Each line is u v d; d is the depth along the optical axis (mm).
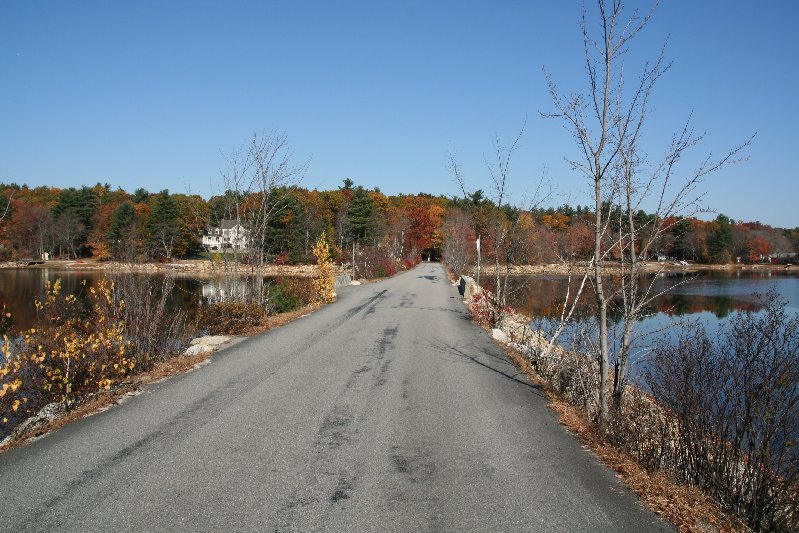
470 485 4582
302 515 4000
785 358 4461
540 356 9352
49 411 6340
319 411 6602
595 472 4906
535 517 4039
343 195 71438
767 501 4242
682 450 5035
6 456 5082
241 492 4363
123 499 4207
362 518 3973
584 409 6871
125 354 8406
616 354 7363
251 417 6309
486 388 7879
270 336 12195
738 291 29625
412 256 64188
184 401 6941
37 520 3869
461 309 18531
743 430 4531
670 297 26062
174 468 4820
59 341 7500
